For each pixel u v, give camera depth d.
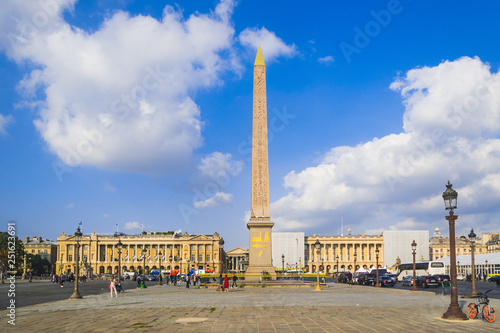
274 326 21.66
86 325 22.36
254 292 52.22
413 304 34.19
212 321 23.69
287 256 173.50
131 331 20.16
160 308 31.61
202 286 65.31
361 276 80.56
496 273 101.62
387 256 178.50
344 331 19.89
